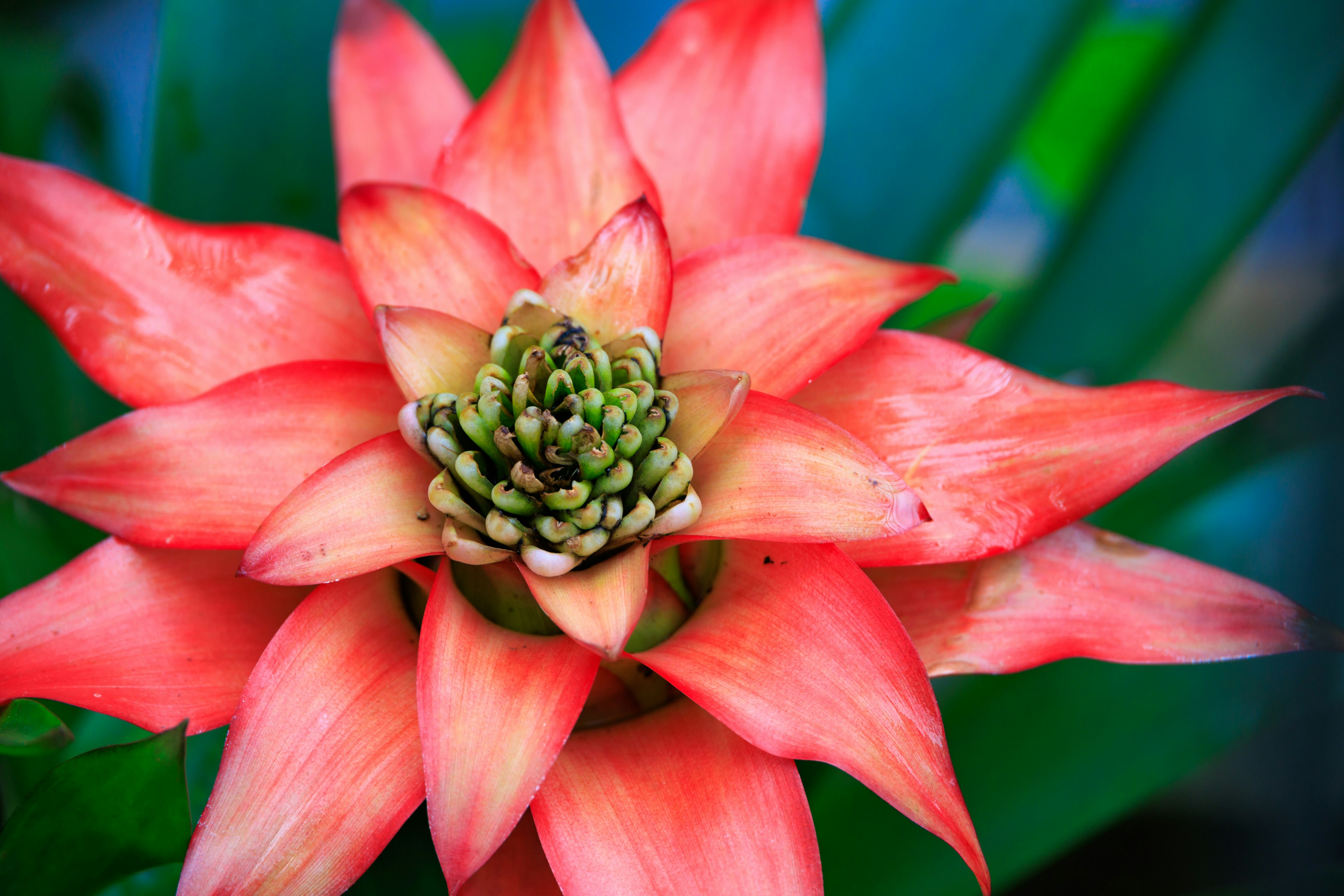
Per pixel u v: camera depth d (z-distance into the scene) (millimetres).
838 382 380
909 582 379
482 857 333
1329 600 427
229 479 367
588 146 396
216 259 386
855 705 348
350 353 387
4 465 432
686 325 379
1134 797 408
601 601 344
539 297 366
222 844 344
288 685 352
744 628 357
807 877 345
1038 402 375
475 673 346
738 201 406
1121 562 377
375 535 354
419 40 423
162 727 360
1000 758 416
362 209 376
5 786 406
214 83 431
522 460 353
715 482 360
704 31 411
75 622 366
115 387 380
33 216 381
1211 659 370
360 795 348
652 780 352
